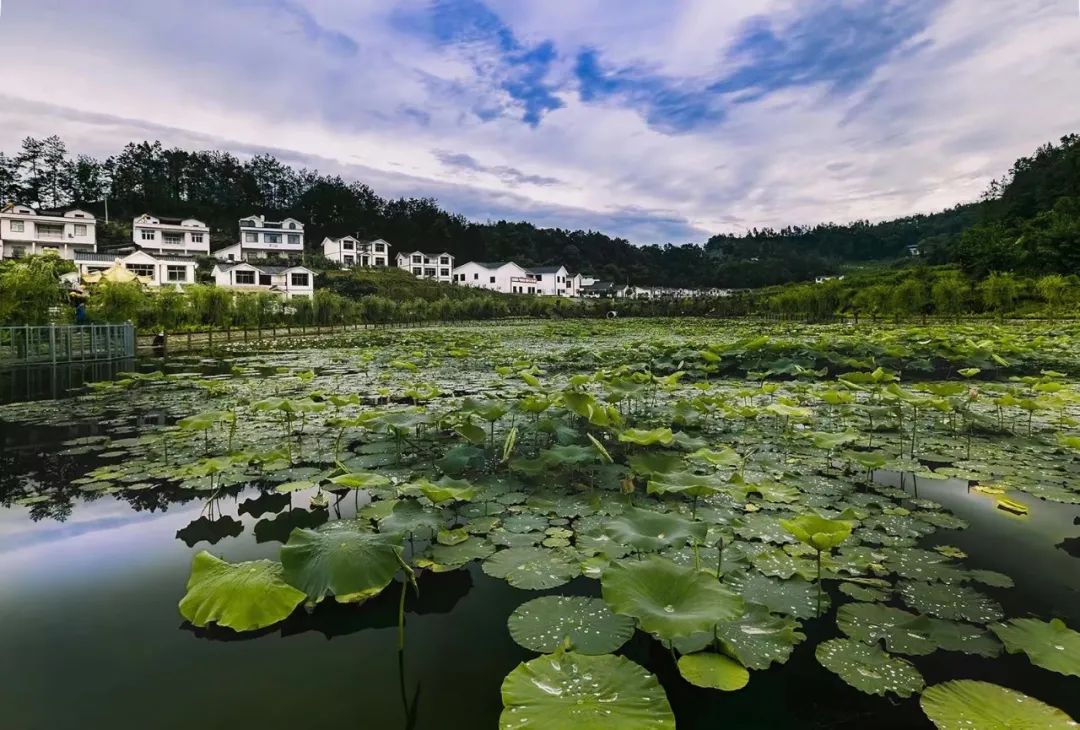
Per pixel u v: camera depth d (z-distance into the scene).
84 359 13.14
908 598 2.65
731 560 3.05
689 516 3.68
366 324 30.36
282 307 24.89
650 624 1.91
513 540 3.34
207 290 20.95
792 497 3.97
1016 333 14.03
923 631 2.36
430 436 5.87
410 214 82.19
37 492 4.24
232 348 17.52
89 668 2.20
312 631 2.47
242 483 4.48
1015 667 2.18
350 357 14.28
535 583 2.82
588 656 2.01
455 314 37.03
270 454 4.50
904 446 5.41
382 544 2.45
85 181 62.50
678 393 8.16
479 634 2.43
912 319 24.36
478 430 4.72
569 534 3.44
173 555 3.21
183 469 4.61
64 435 6.02
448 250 78.56
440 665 2.22
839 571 2.94
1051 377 7.96
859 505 3.88
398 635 2.44
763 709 1.97
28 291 12.67
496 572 2.94
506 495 4.14
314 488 4.36
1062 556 3.15
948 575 2.87
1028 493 4.14
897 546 3.24
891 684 2.04
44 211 57.59
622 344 14.25
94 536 3.47
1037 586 2.80
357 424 5.11
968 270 34.75
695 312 41.69
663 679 2.14
